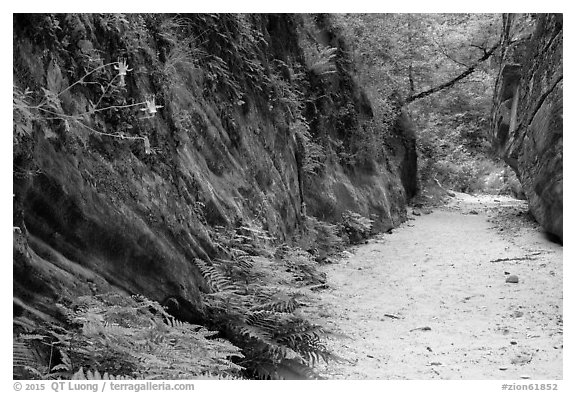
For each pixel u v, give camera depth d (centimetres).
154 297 568
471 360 651
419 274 1093
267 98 1030
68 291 464
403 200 1672
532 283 1001
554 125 1155
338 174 1349
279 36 1186
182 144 707
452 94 2538
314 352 620
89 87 550
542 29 1323
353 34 1590
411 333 777
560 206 1174
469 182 2658
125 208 546
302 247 1072
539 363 638
